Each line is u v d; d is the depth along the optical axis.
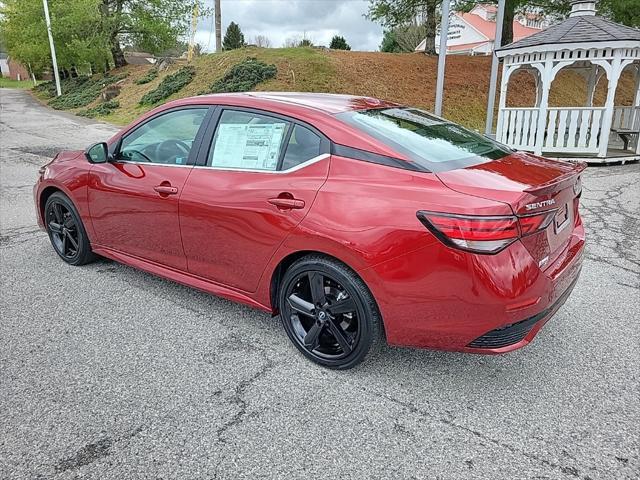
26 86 45.28
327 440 2.34
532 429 2.42
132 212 3.72
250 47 19.81
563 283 2.68
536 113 10.32
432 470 2.17
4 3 29.67
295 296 3.00
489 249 2.28
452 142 3.03
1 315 3.55
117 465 2.18
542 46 9.80
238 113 3.26
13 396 2.65
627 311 3.66
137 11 26.41
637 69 11.52
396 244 2.46
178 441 2.33
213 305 3.74
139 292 3.95
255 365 2.96
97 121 17.41
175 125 3.56
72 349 3.12
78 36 26.53
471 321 2.40
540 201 2.39
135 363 2.97
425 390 2.73
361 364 2.97
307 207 2.75
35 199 4.67
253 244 3.02
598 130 10.09
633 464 2.20
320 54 17.70
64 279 4.20
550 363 2.99
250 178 3.05
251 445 2.31
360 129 2.81
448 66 18.44
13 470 2.14
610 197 7.13
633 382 2.80
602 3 15.61
